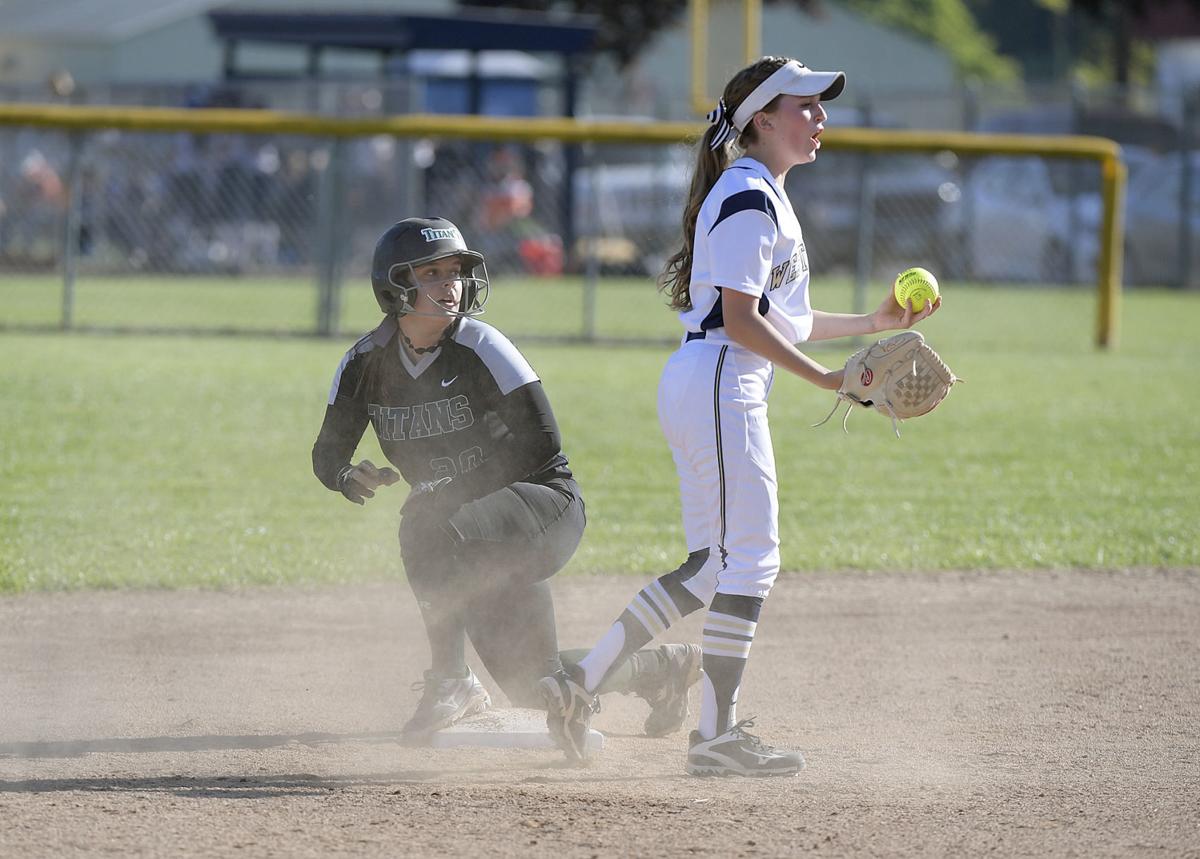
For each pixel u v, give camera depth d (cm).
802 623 2144
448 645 1603
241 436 3366
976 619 2172
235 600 2202
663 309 6297
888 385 1429
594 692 1494
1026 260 7844
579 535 1606
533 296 6662
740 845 1258
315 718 1669
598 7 12331
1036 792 1419
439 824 1309
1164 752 1568
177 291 6531
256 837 1272
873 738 1622
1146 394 4266
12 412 3525
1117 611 2220
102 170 6938
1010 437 3572
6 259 6919
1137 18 15600
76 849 1239
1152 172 8200
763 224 1420
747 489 1448
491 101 8056
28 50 9162
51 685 1772
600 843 1261
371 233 6775
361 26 7812
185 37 9506
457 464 1584
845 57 14400
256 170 7012
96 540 2466
